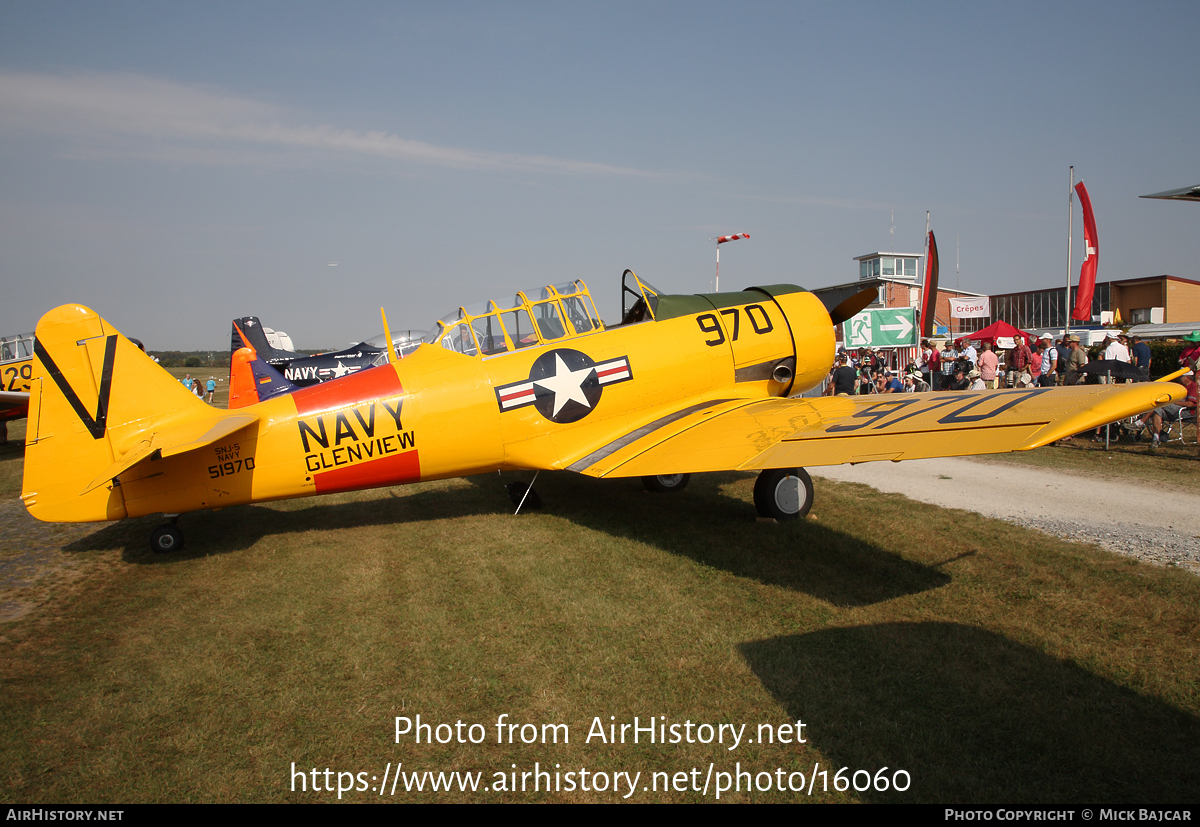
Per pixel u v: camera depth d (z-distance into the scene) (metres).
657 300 8.25
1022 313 46.28
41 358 6.52
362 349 17.28
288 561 6.14
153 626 4.80
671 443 6.61
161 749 3.35
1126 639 4.09
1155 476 8.75
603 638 4.34
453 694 3.76
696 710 3.52
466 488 9.23
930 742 3.18
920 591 4.93
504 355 7.38
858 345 18.92
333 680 3.95
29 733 3.51
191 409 6.80
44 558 6.55
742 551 5.98
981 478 9.03
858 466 10.20
